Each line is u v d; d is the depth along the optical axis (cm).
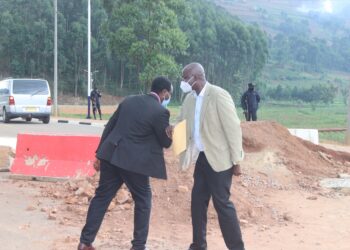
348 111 2592
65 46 10106
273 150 1217
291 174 1155
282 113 8719
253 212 880
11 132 2153
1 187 1022
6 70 10206
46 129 2398
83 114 5306
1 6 10544
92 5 10119
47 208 871
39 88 2720
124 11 3834
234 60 10744
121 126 663
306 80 16075
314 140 1839
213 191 652
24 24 10206
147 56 3859
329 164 1298
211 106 652
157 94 686
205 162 655
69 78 10031
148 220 674
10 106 2656
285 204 968
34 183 1062
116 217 833
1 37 10188
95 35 10056
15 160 1118
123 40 3850
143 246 669
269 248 727
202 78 662
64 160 1096
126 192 896
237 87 10581
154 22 3834
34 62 10112
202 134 654
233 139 645
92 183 992
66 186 1003
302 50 18738
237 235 655
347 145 2441
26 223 793
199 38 9794
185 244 729
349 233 814
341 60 19662
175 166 970
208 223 827
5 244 693
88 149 1093
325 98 12500
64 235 741
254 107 2316
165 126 660
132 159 650
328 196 1051
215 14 11088
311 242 763
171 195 888
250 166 1141
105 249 687
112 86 9919
